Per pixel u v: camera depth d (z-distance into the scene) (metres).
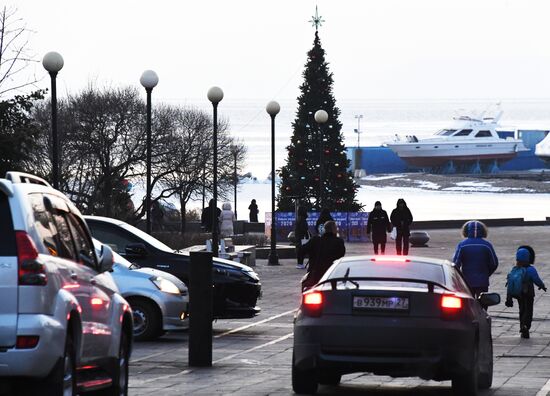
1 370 19.59
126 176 136.00
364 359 27.02
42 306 19.94
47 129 130.75
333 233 44.47
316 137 147.62
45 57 59.62
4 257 19.92
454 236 130.62
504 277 80.38
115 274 43.53
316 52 149.12
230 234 104.94
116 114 136.75
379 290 27.25
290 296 67.00
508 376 34.69
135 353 39.91
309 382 28.89
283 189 147.75
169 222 140.00
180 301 43.75
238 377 33.59
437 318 27.09
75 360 21.38
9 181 20.47
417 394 30.19
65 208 23.14
